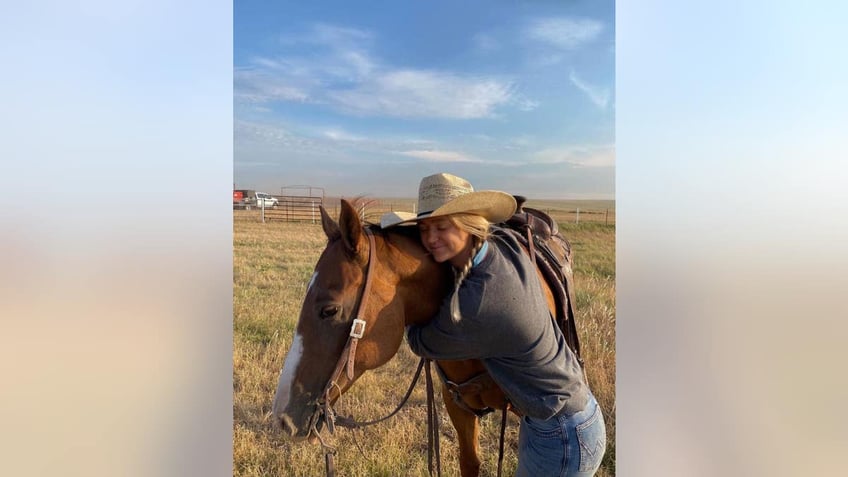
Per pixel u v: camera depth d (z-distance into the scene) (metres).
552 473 1.70
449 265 1.74
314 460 3.16
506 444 3.31
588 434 1.67
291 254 7.99
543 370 1.59
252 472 3.12
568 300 2.23
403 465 3.09
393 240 1.71
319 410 1.61
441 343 1.63
